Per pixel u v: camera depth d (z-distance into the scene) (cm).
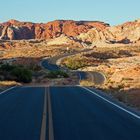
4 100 2723
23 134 1350
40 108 2173
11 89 4084
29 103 2481
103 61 18588
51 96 3070
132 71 7325
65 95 3194
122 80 5341
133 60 18188
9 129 1466
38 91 3722
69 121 1664
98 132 1394
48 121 1655
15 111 2039
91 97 2998
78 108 2184
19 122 1639
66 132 1388
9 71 6612
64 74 8794
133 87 3853
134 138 1277
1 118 1772
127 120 1709
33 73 8619
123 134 1355
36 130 1430
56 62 17912
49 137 1275
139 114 1930
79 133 1369
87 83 5806
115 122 1647
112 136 1314
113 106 2316
